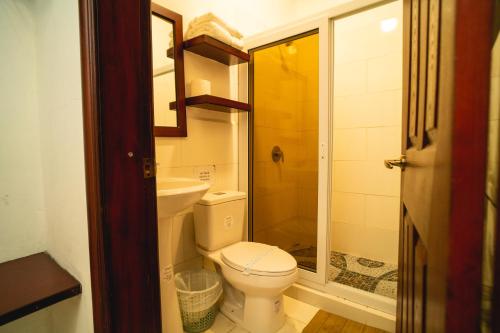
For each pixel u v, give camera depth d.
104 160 0.67
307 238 2.14
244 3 2.13
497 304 0.32
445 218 0.38
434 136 0.50
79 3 0.67
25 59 1.04
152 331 0.80
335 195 2.40
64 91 0.82
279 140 2.20
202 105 1.69
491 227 0.35
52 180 0.99
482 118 0.32
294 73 2.18
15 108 1.02
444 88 0.41
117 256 0.71
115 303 0.71
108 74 0.67
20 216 1.05
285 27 1.79
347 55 2.25
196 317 1.44
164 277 1.26
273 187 2.19
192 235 1.76
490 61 0.31
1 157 1.00
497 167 0.34
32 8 1.04
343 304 1.58
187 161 1.70
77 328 0.86
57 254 1.00
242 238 1.96
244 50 2.00
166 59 1.53
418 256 0.67
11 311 0.68
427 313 0.53
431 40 0.56
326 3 2.53
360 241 2.31
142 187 0.76
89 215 0.70
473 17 0.32
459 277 0.34
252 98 2.04
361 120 2.22
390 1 1.42
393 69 2.06
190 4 1.67
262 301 1.42
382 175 2.16
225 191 1.90
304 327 1.49
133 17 0.72
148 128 0.77
